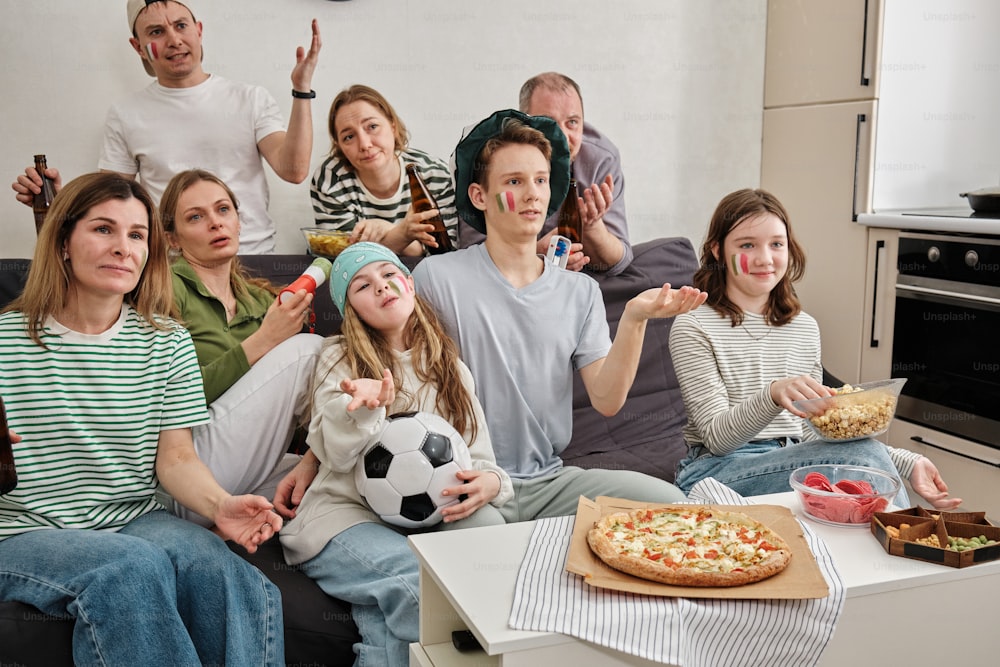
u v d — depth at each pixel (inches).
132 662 57.1
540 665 46.1
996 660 55.1
